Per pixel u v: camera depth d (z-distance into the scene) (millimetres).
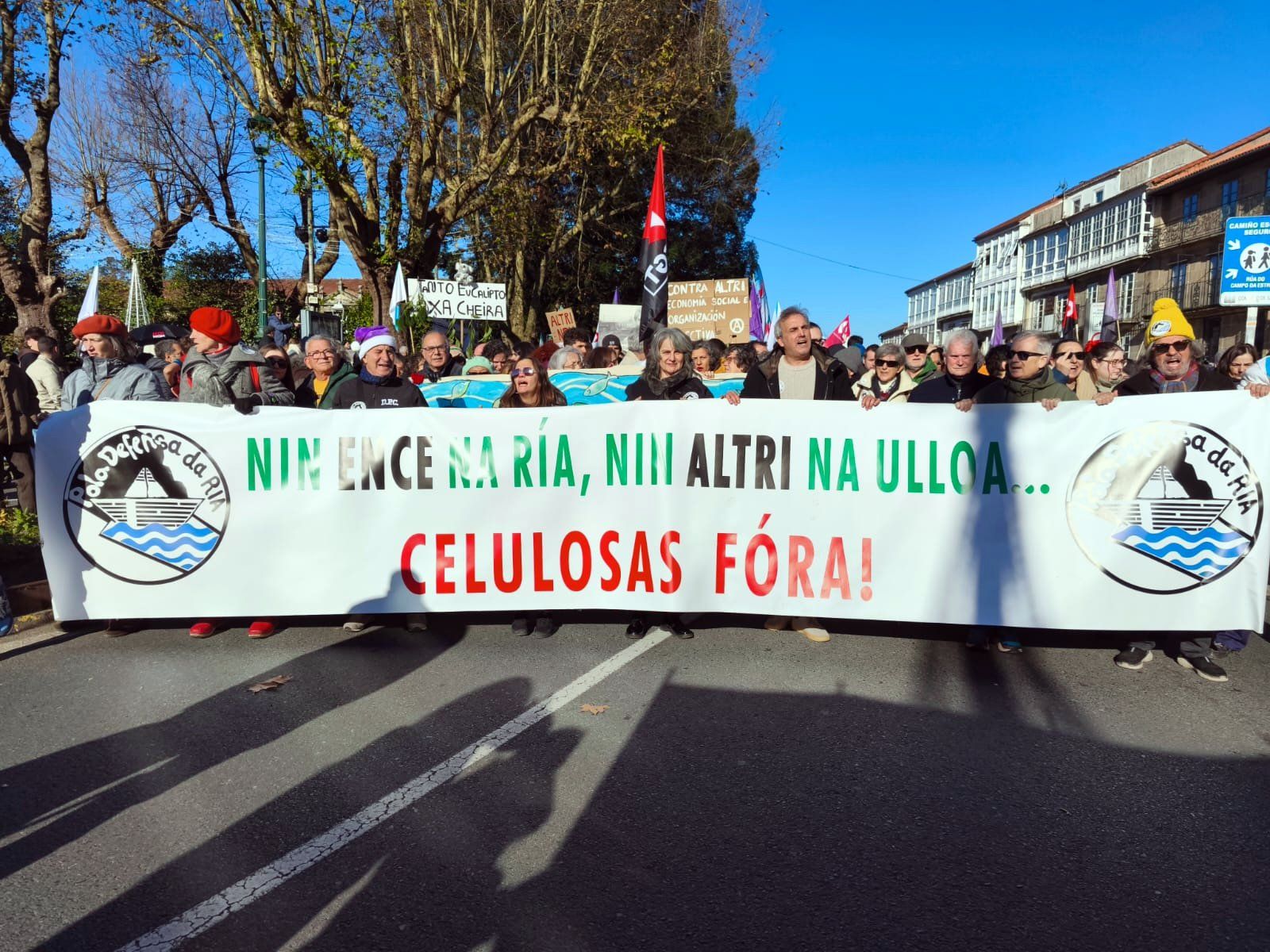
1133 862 2729
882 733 3678
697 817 2990
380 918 2434
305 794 3139
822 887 2592
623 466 4879
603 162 22016
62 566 4828
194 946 2314
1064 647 4836
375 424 4883
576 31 16297
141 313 14922
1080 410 4516
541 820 2971
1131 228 44844
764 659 4590
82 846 2803
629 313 15281
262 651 4727
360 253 14039
